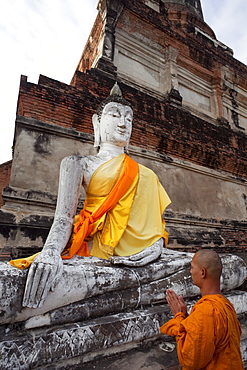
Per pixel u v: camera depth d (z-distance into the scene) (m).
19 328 2.29
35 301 2.28
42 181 5.47
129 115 4.31
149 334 2.62
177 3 13.17
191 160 8.17
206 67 10.90
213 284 1.99
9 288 2.27
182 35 10.30
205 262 2.03
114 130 4.11
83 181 3.75
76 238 3.12
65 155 5.92
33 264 2.41
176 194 7.51
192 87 10.34
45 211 5.33
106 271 2.81
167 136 7.44
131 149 6.80
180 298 2.25
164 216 6.98
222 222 8.21
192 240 6.97
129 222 3.48
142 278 2.97
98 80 7.05
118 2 8.54
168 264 3.26
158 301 3.00
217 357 1.69
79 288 2.54
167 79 9.46
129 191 3.57
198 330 1.68
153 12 9.53
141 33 9.29
